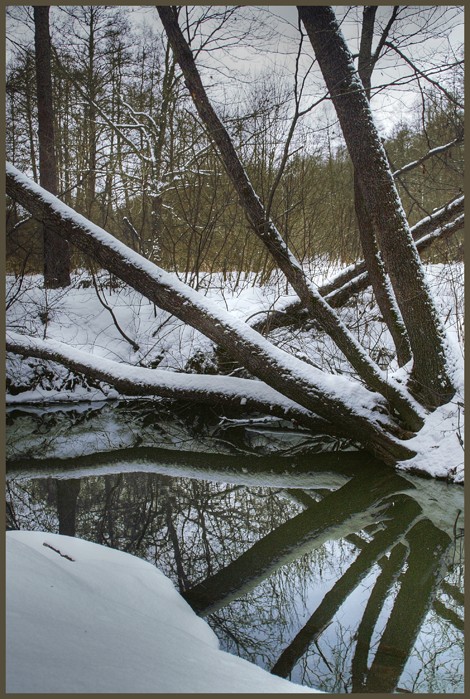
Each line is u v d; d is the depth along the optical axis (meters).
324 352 11.35
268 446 10.24
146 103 16.06
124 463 9.43
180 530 6.88
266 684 3.37
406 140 16.23
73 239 9.63
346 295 12.23
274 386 9.55
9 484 8.41
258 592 5.44
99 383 12.33
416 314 8.66
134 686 2.74
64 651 2.88
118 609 3.88
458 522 7.18
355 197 9.69
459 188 9.29
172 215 15.05
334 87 8.40
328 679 4.16
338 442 10.23
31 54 15.63
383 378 9.02
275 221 13.05
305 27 8.49
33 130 18.80
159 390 11.08
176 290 9.59
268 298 13.06
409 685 4.10
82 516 7.24
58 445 10.16
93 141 15.62
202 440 10.55
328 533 6.91
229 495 8.13
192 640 3.90
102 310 13.61
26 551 4.13
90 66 16.05
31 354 11.65
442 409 8.80
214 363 12.16
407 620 5.04
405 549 6.50
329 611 5.15
